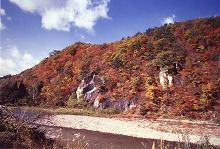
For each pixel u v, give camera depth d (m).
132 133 20.30
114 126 22.81
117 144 16.20
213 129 20.59
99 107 33.25
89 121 25.23
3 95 42.62
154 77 33.78
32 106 39.56
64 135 18.02
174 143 16.47
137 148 15.11
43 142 9.18
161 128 21.42
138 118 26.30
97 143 16.00
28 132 8.99
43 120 25.33
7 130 8.76
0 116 9.70
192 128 21.03
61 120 25.88
